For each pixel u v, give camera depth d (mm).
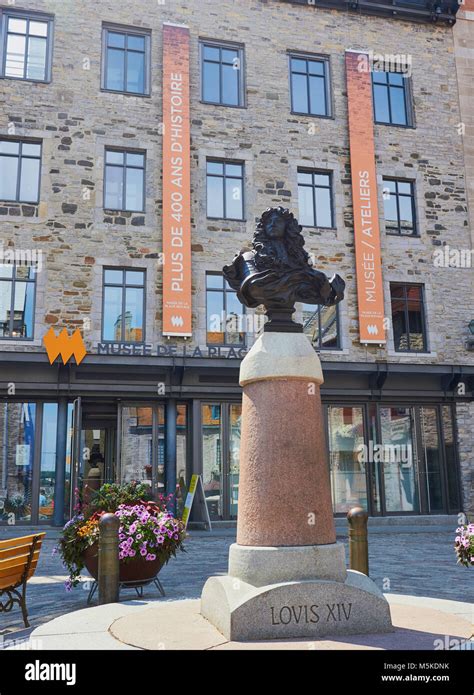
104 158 16188
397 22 19250
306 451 4637
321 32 18500
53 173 15688
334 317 17172
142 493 7180
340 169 17844
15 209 15320
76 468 14055
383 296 17469
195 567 9359
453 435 17281
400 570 8898
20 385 14469
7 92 15734
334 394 16578
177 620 4566
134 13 17016
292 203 17234
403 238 17984
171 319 15547
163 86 16641
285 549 4340
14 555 5582
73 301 15227
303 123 17781
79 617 4832
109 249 15688
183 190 16234
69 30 16438
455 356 17641
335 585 4145
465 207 18688
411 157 18562
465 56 19516
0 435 14664
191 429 15711
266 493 4535
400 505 16734
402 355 17234
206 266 16266
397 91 19094
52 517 14633
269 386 4742
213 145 16938
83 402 15531
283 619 4031
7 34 16125
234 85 17641
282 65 17938
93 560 6598
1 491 14492
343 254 17391
